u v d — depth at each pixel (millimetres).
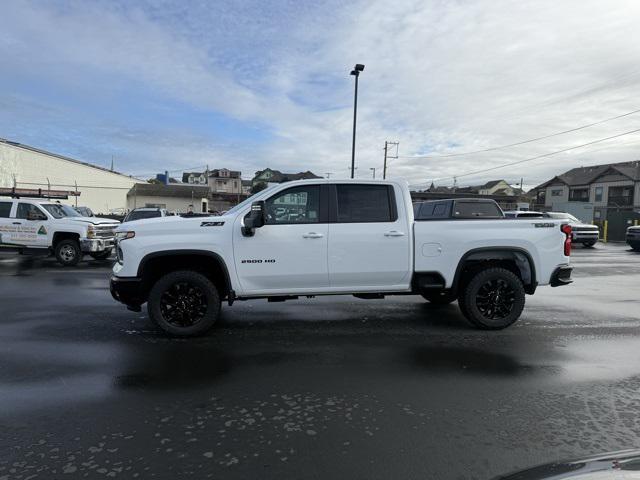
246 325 6586
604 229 30547
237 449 3145
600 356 5246
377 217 6203
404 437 3328
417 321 6895
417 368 4797
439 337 6008
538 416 3684
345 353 5293
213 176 88875
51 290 9367
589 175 63406
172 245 5746
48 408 3758
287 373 4625
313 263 6000
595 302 8633
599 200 59719
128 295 5816
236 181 89750
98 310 7434
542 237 6387
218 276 6168
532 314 7488
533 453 3111
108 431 3379
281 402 3930
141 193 61656
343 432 3402
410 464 2971
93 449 3121
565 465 2117
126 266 5738
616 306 8227
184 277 5801
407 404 3904
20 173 36125
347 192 6188
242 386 4277
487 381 4441
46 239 13625
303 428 3459
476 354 5285
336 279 6105
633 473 1916
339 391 4176
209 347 5477
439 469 2914
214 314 5879
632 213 30984
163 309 5848
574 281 11625
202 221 5891
